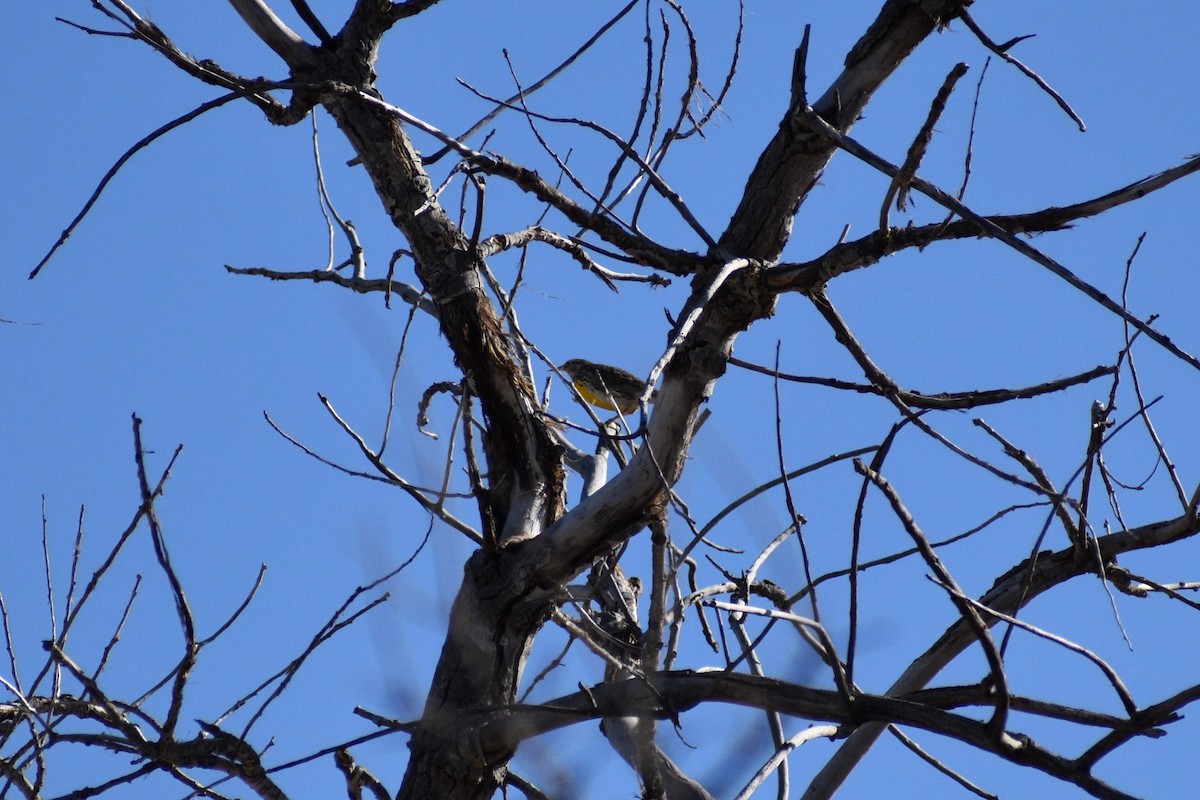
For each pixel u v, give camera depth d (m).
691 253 10.47
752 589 11.98
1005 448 11.59
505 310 10.96
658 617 8.24
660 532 8.32
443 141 9.96
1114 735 7.30
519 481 10.96
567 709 8.44
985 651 7.23
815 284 10.02
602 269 11.19
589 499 10.27
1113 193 9.45
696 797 9.86
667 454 10.12
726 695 8.40
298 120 11.23
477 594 10.20
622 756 10.19
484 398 10.95
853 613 7.63
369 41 11.23
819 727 10.35
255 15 11.12
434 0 11.20
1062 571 12.37
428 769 9.58
